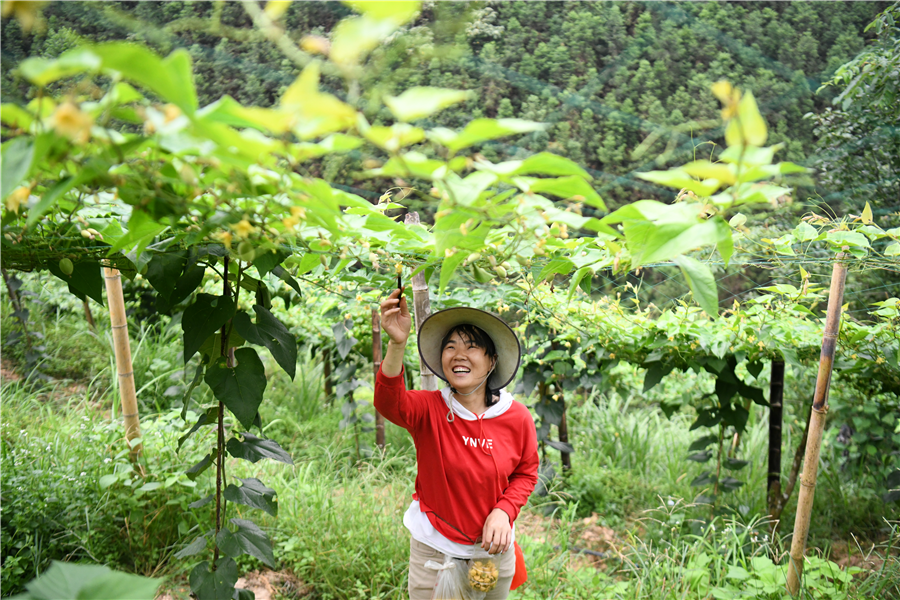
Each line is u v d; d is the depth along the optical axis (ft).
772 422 10.85
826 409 7.99
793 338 9.48
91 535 8.48
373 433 14.34
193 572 6.31
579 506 12.26
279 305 14.75
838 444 12.80
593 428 15.23
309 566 9.06
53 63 2.10
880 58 11.51
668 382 14.66
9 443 9.91
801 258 7.09
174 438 10.15
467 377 6.34
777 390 10.75
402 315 6.02
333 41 2.19
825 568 8.84
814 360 9.89
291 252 5.28
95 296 5.40
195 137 2.71
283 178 3.23
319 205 3.55
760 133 2.58
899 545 10.52
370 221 4.69
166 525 9.05
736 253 7.02
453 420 6.31
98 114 2.44
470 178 3.27
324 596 8.64
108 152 2.81
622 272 6.21
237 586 8.75
